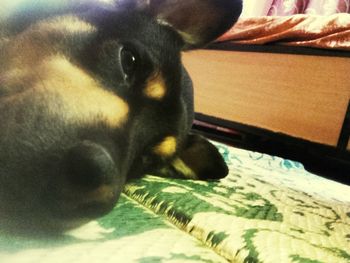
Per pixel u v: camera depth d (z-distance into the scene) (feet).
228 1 1.04
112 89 0.75
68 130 0.58
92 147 0.58
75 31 0.78
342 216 1.14
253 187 1.22
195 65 3.00
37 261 0.49
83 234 0.60
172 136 0.98
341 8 3.22
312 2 3.35
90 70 0.74
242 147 2.84
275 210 0.98
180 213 0.76
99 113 0.67
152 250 0.58
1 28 0.79
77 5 0.86
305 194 1.37
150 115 0.87
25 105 0.57
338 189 1.85
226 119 2.85
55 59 0.71
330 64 2.33
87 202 0.56
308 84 2.43
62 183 0.53
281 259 0.62
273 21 2.62
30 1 0.81
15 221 0.53
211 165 1.18
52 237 0.57
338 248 0.78
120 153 0.68
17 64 0.69
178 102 0.95
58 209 0.54
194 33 1.10
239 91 2.77
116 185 0.60
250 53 2.68
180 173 1.14
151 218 0.74
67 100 0.63
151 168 1.03
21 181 0.51
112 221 0.68
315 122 2.41
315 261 0.65
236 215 0.83
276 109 2.59
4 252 0.50
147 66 0.85
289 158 2.71
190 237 0.69
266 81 2.62
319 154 2.41
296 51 2.45
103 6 0.89
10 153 0.52
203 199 0.89
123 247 0.58
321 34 2.37
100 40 0.80
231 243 0.65
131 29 0.88
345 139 2.27
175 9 1.03
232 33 2.75
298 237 0.79
